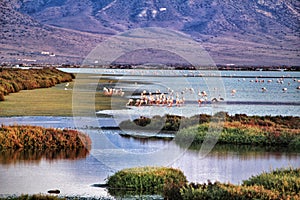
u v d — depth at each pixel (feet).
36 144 222.89
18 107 359.66
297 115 367.25
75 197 150.10
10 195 150.92
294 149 237.45
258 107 427.74
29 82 543.80
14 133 224.53
